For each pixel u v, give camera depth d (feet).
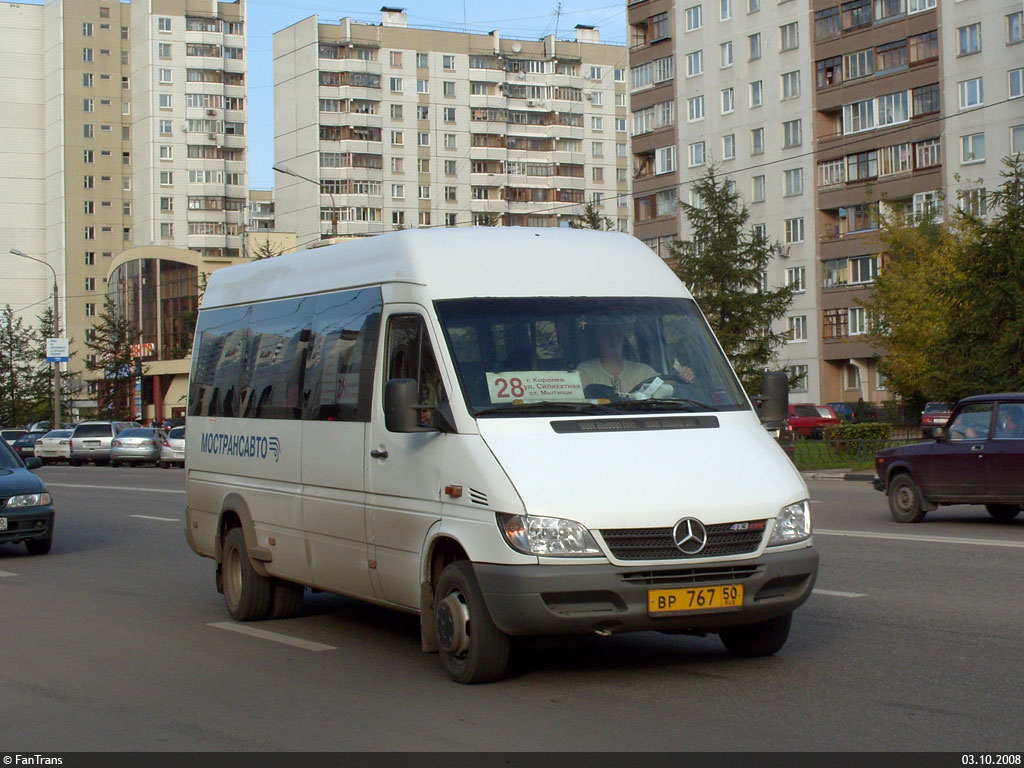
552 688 23.73
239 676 26.27
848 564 41.42
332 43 360.48
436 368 24.84
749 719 21.07
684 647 27.73
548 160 384.06
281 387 31.76
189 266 301.63
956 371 105.91
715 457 23.63
